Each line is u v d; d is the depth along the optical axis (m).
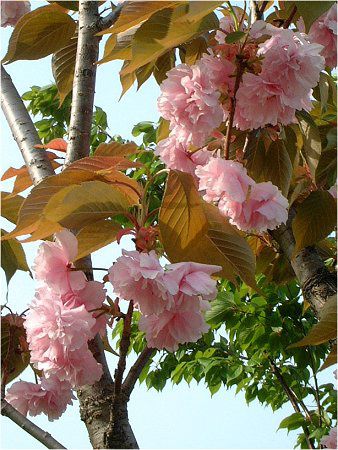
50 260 1.51
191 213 1.51
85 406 1.56
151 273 1.37
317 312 1.77
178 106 1.75
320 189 1.94
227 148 1.75
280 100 1.75
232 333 4.30
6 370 1.93
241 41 1.76
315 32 2.04
